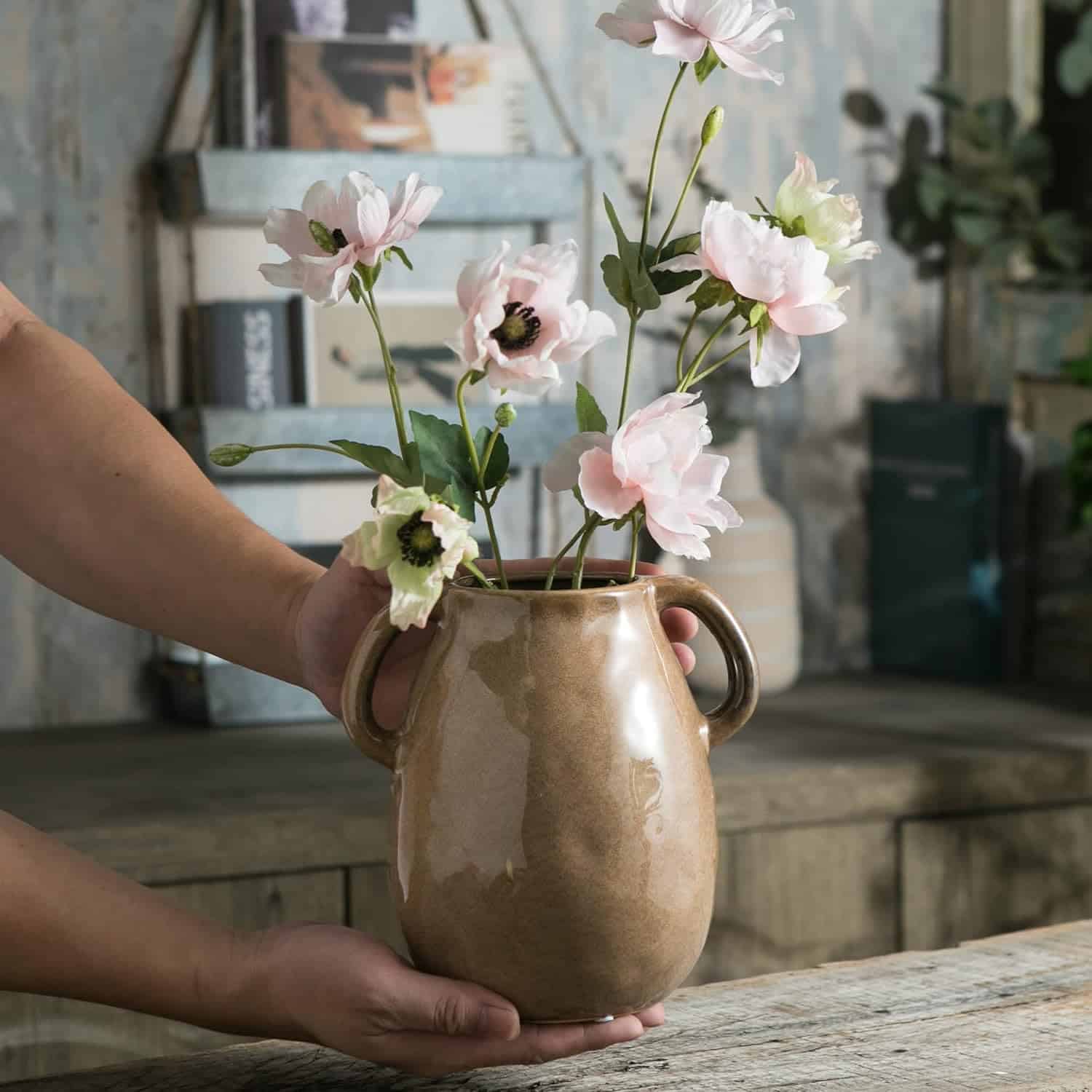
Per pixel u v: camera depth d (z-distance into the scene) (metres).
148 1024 2.83
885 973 1.76
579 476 1.52
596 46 4.02
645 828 1.53
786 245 1.54
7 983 1.57
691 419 1.52
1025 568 4.21
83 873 1.59
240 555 1.76
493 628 1.54
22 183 3.65
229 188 3.55
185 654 3.70
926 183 4.19
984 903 3.38
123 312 3.74
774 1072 1.60
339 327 3.73
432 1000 1.53
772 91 4.20
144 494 1.78
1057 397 3.95
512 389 1.51
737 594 3.85
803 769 3.23
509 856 1.52
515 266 1.51
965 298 4.36
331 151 3.62
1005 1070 1.59
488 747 1.53
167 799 3.06
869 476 4.36
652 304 1.56
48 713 3.74
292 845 2.96
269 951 1.57
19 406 1.80
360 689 1.58
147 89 3.72
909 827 3.31
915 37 4.34
